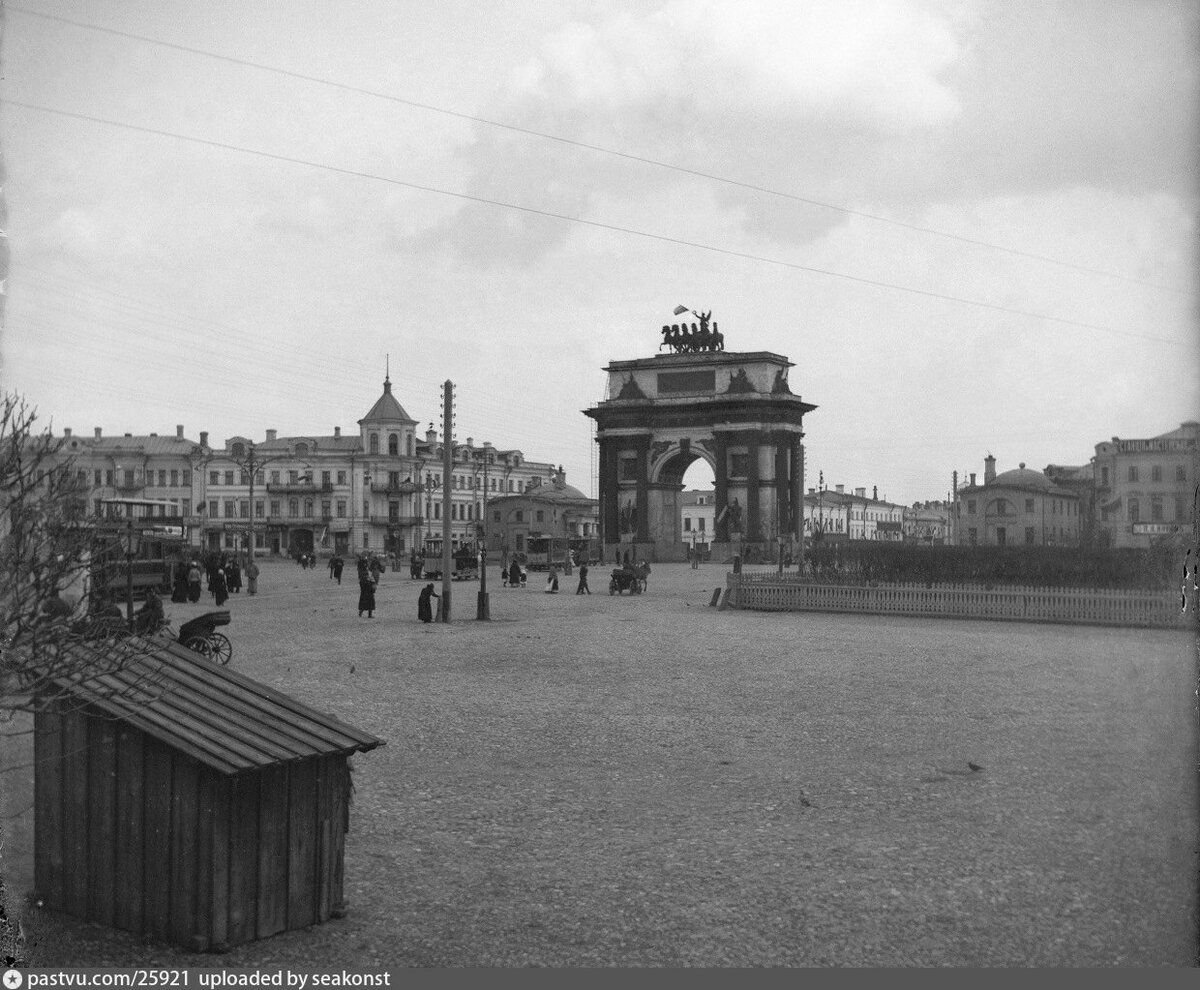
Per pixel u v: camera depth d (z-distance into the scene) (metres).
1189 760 11.24
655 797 14.57
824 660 29.75
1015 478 112.06
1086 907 10.22
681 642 35.09
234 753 9.24
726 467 128.88
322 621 44.59
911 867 11.48
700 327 135.12
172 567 64.06
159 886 9.48
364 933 9.81
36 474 8.69
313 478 153.00
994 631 38.78
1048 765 16.16
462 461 167.50
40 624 8.88
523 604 56.03
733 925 9.95
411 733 18.95
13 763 11.80
